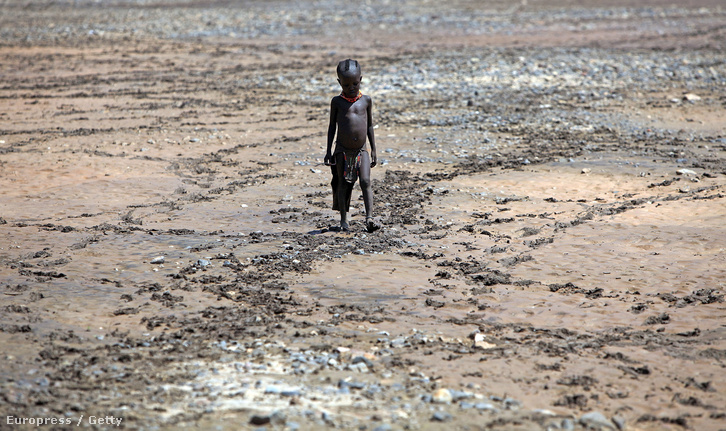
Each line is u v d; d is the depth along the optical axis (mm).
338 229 14938
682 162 21281
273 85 34562
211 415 7211
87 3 71688
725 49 42688
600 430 7051
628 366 8797
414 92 33031
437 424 7074
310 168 21109
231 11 64250
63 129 26031
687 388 8211
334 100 14242
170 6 70312
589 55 41000
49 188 18484
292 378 8242
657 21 58031
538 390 8102
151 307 10688
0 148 22891
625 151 23000
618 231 14625
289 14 61281
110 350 9023
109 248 13672
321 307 10844
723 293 11266
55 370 8305
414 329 10000
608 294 11406
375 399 7699
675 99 31312
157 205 17109
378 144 24000
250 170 20812
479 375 8453
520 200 17500
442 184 19109
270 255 13219
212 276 12125
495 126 26875
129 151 22875
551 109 29703
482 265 12844
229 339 9484
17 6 68750
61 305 10680
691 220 15258
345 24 56312
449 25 56344
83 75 36844
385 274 12336
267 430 6852
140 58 41562
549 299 11219
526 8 68750
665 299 11125
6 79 35625
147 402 7508
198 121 27688
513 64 38438
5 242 13906
